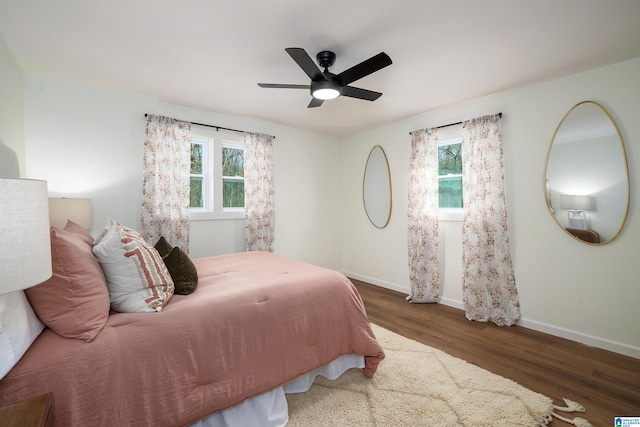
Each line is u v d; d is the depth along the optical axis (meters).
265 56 2.21
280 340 1.63
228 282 1.88
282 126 4.14
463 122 3.15
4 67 1.96
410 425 1.52
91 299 1.20
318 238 4.59
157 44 2.04
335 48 2.09
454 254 3.42
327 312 1.87
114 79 2.62
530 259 2.79
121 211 2.92
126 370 1.15
